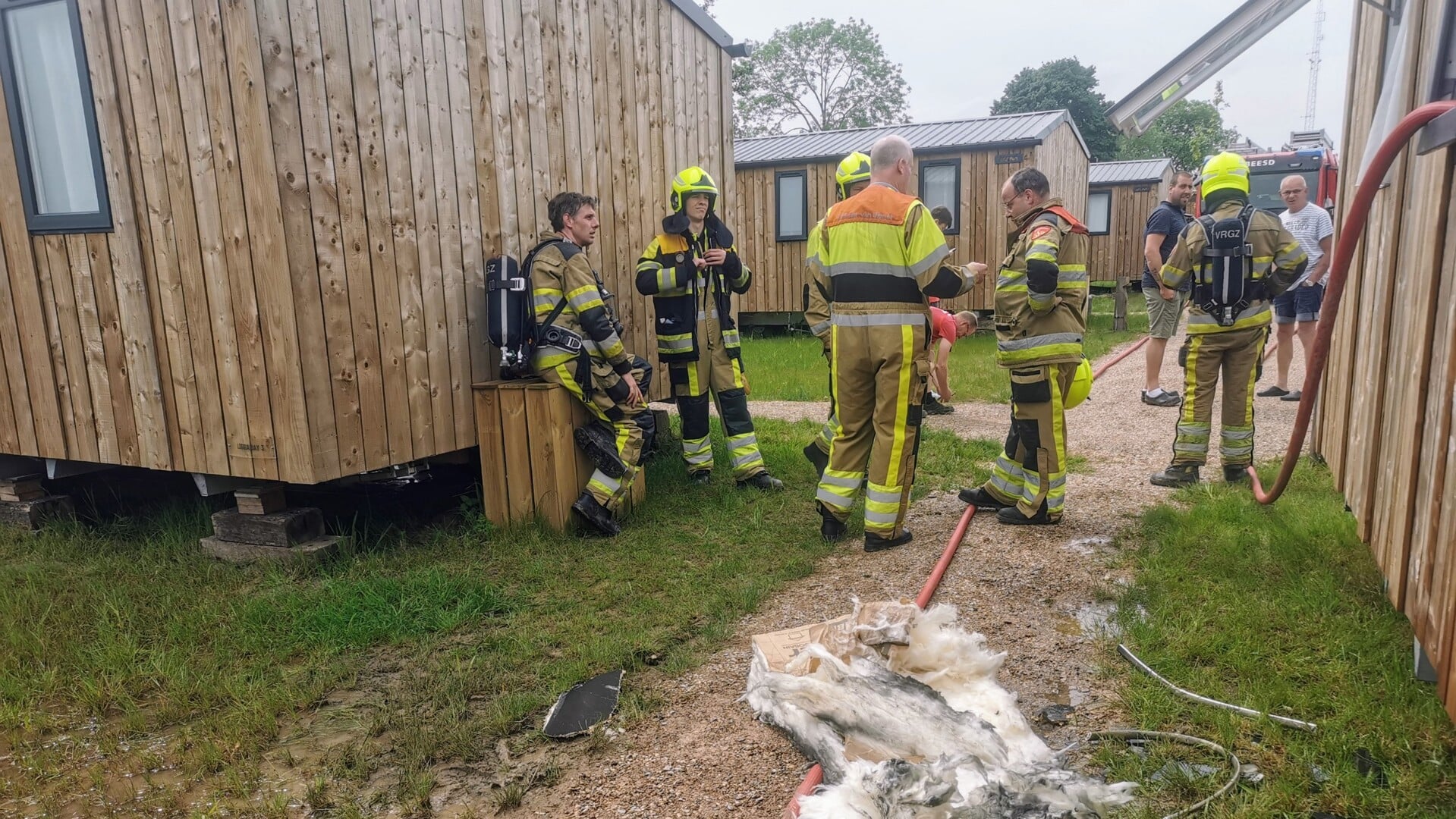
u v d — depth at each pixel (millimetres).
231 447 4691
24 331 5320
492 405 5223
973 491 5336
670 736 3027
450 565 4746
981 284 14922
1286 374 8367
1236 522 4633
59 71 4781
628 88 6570
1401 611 3309
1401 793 2424
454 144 5148
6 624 4074
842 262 4566
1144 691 3070
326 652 3773
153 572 4746
